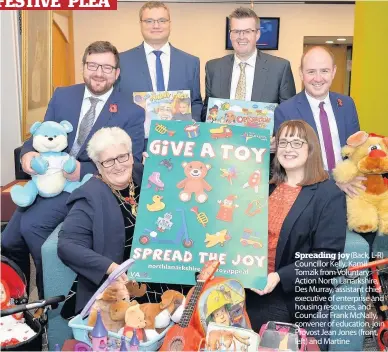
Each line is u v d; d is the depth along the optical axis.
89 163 2.81
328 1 7.35
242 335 1.78
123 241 2.22
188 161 2.28
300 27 7.45
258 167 2.26
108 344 1.86
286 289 2.16
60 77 6.85
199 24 7.33
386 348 2.25
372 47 3.99
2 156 4.97
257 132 2.34
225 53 7.38
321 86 2.78
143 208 2.21
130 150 2.25
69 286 2.41
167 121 2.38
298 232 2.20
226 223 2.17
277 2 7.36
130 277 2.10
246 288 2.15
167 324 1.99
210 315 1.87
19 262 2.97
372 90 4.02
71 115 2.88
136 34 7.34
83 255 2.13
